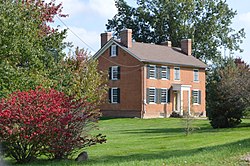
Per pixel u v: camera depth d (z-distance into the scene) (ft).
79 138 38.47
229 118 81.25
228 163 31.22
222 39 187.32
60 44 58.34
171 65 142.61
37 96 37.58
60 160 38.24
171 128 88.22
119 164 32.12
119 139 61.98
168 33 188.65
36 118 35.94
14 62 49.75
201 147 46.32
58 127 37.01
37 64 52.13
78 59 68.44
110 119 127.85
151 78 136.05
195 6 185.88
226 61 183.01
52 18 58.49
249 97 78.13
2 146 36.45
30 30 51.75
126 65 137.80
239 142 46.14
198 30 187.01
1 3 49.67
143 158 37.73
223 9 186.70
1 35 47.96
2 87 47.24
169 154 40.32
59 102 38.01
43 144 37.11
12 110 36.04
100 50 145.07
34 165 34.88
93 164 33.71
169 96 141.38
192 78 149.89
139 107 133.18
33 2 55.31
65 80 57.11
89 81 67.41
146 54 138.31
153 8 189.78
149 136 67.00
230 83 79.41
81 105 38.96
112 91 141.69
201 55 189.16
